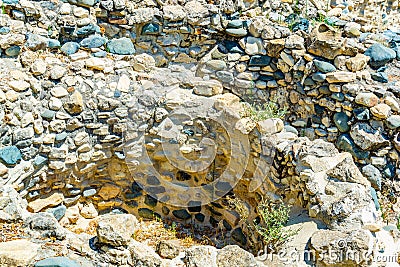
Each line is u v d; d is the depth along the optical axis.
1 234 4.04
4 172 4.61
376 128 5.21
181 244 5.40
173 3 5.68
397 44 5.86
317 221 4.41
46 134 5.06
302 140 5.06
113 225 3.89
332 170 4.58
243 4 5.84
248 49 5.76
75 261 3.81
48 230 4.09
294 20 5.82
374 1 6.83
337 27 5.79
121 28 5.61
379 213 4.37
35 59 5.05
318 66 5.37
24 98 4.81
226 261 3.83
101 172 5.58
